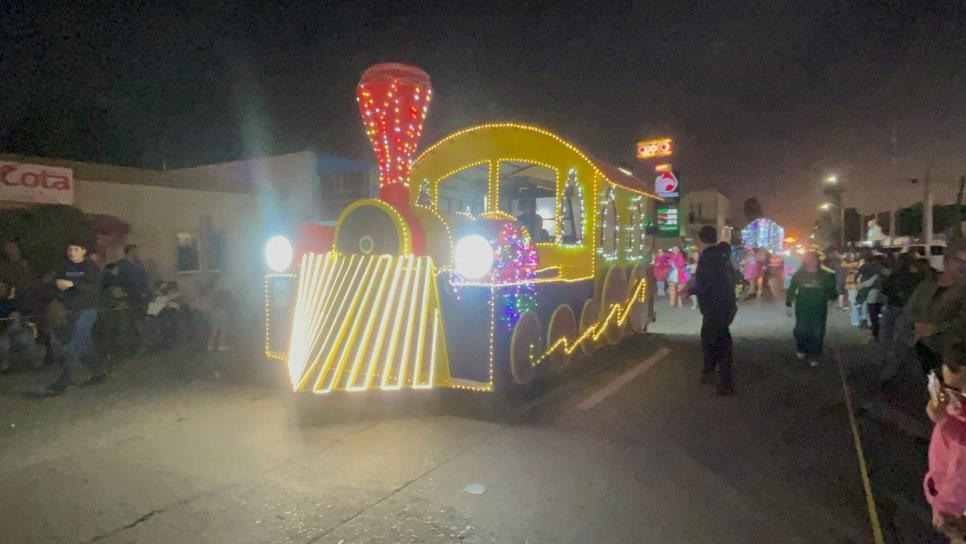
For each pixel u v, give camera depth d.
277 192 16.89
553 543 4.05
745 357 10.54
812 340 9.73
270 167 16.98
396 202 6.94
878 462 5.70
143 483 4.84
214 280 10.91
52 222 11.30
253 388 7.80
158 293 10.70
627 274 10.59
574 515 4.44
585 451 5.73
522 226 7.25
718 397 7.83
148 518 4.27
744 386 8.43
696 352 10.81
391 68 6.93
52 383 8.04
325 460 5.35
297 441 5.82
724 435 6.32
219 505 4.48
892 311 8.76
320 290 6.89
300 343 6.93
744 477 5.23
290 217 16.52
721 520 4.43
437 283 6.44
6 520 4.22
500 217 7.14
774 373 9.30
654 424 6.63
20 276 9.60
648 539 4.13
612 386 8.30
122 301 9.94
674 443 6.03
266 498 4.60
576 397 7.69
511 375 6.69
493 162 8.44
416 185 8.74
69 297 7.64
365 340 6.41
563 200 8.38
